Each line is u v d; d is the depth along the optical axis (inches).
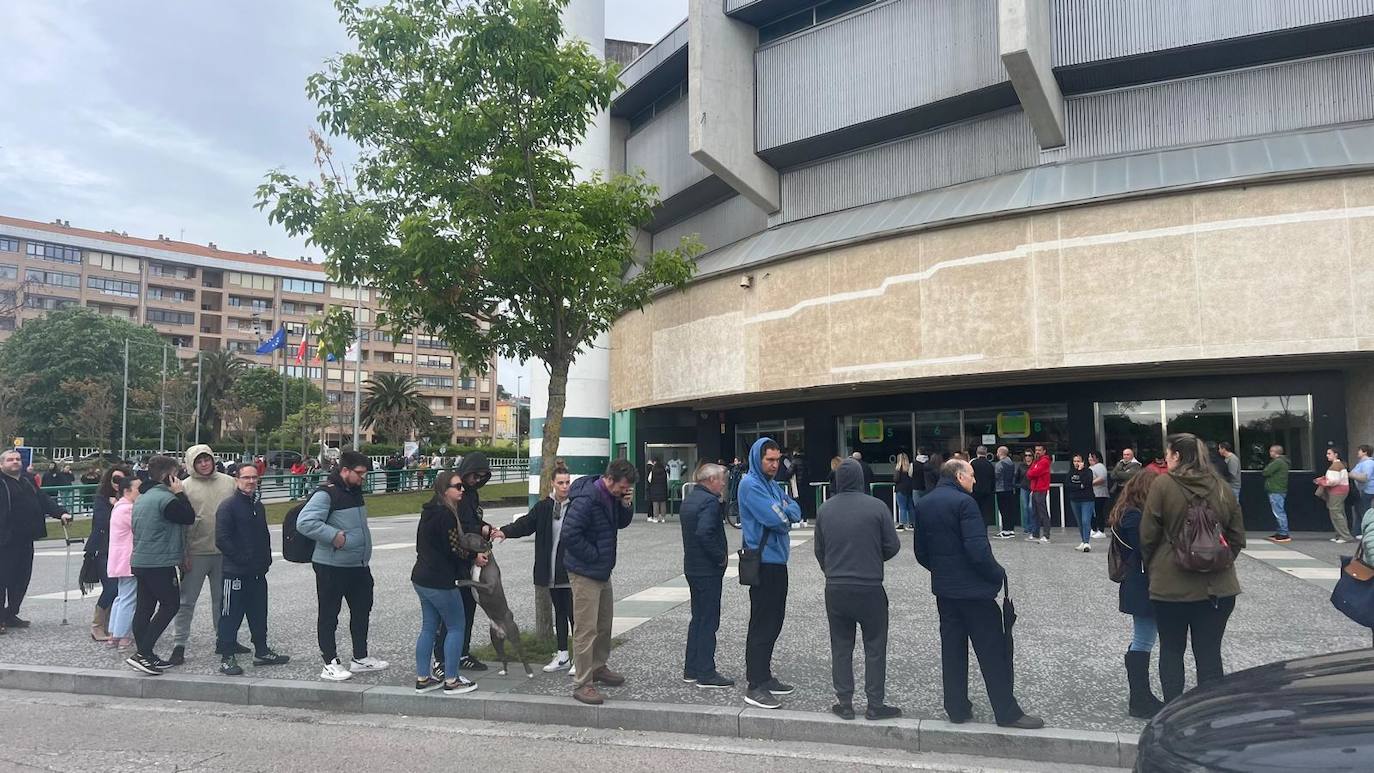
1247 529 637.9
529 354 343.3
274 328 4062.5
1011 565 471.2
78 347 2787.9
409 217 301.1
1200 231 561.0
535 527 290.0
